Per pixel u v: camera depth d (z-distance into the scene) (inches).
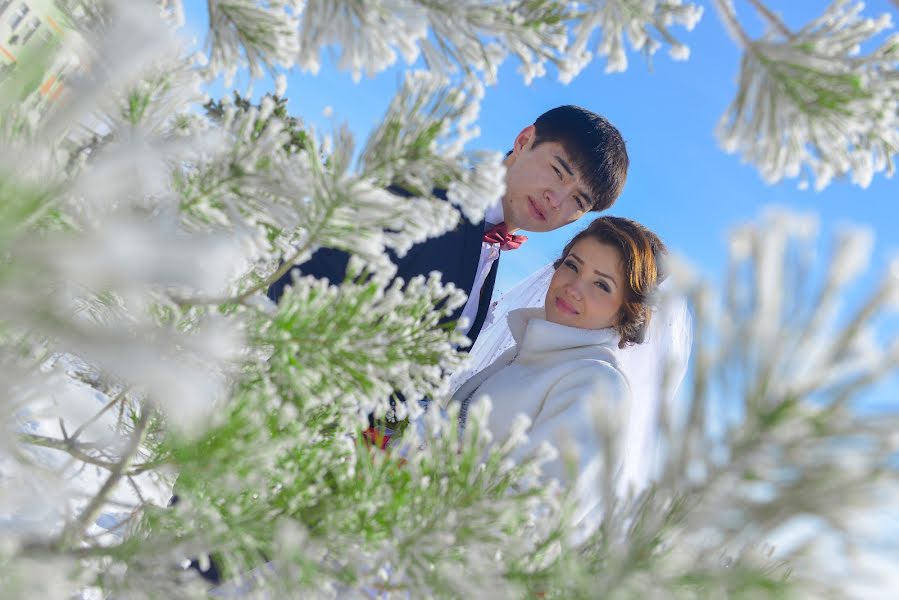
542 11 34.8
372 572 29.9
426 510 31.6
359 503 31.9
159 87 26.1
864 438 16.7
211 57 33.1
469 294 79.8
